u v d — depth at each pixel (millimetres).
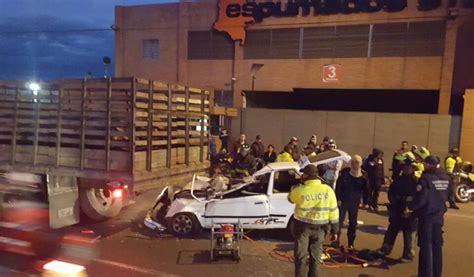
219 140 16875
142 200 9461
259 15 20797
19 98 5934
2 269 5164
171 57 22906
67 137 5656
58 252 5875
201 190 7309
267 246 6402
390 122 14836
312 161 6992
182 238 6727
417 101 21500
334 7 19422
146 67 23562
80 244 6277
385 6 18547
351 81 19562
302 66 20406
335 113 15750
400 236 7090
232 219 6715
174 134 6133
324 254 5926
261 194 6785
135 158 5273
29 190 6574
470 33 17766
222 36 21781
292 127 16594
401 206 5746
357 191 6152
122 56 24016
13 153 6031
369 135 15219
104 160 5434
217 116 17859
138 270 5262
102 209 7195
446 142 14039
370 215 8750
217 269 5371
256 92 22375
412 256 5770
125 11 23688
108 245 6281
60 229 6992
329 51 19844
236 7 21141
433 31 17938
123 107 5262
